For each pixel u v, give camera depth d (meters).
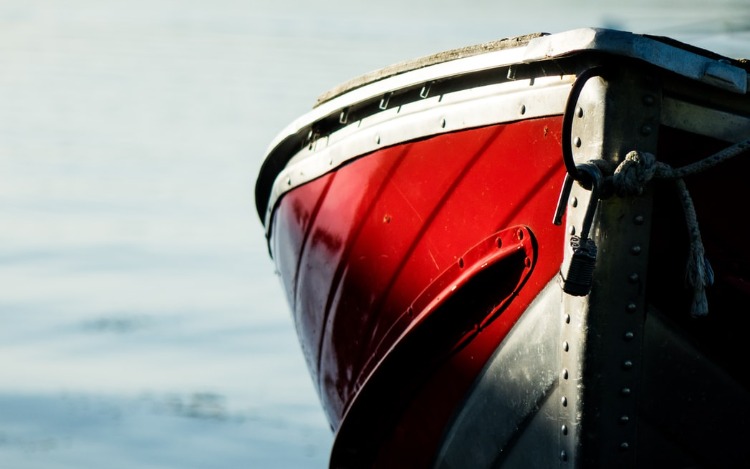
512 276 4.72
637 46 4.11
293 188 6.18
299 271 6.23
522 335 4.72
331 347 5.99
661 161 4.34
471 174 4.85
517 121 4.62
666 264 4.42
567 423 4.54
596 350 4.40
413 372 5.20
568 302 4.45
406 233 5.22
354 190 5.54
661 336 4.48
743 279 4.51
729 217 4.46
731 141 4.38
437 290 5.07
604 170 4.25
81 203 20.41
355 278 5.60
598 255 4.34
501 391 4.85
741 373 4.60
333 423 6.41
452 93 4.92
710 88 4.32
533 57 4.42
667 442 4.61
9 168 23.27
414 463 5.40
